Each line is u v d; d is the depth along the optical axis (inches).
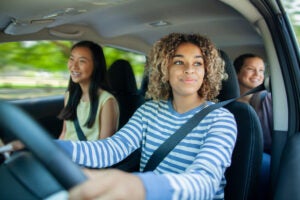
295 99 69.9
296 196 42.1
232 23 101.8
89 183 25.1
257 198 68.7
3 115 23.4
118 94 114.2
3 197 33.0
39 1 70.2
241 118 66.2
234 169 64.2
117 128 87.5
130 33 117.3
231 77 72.0
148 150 64.1
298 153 56.0
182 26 107.1
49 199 31.1
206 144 52.2
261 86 73.8
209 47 63.4
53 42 110.7
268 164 84.5
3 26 85.3
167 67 63.9
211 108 59.7
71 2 72.5
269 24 69.6
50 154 24.0
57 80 134.6
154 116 65.6
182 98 62.4
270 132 94.2
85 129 86.0
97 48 87.0
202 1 83.4
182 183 35.0
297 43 69.7
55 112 125.5
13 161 35.8
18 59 119.0
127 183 27.8
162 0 82.5
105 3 75.2
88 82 85.9
